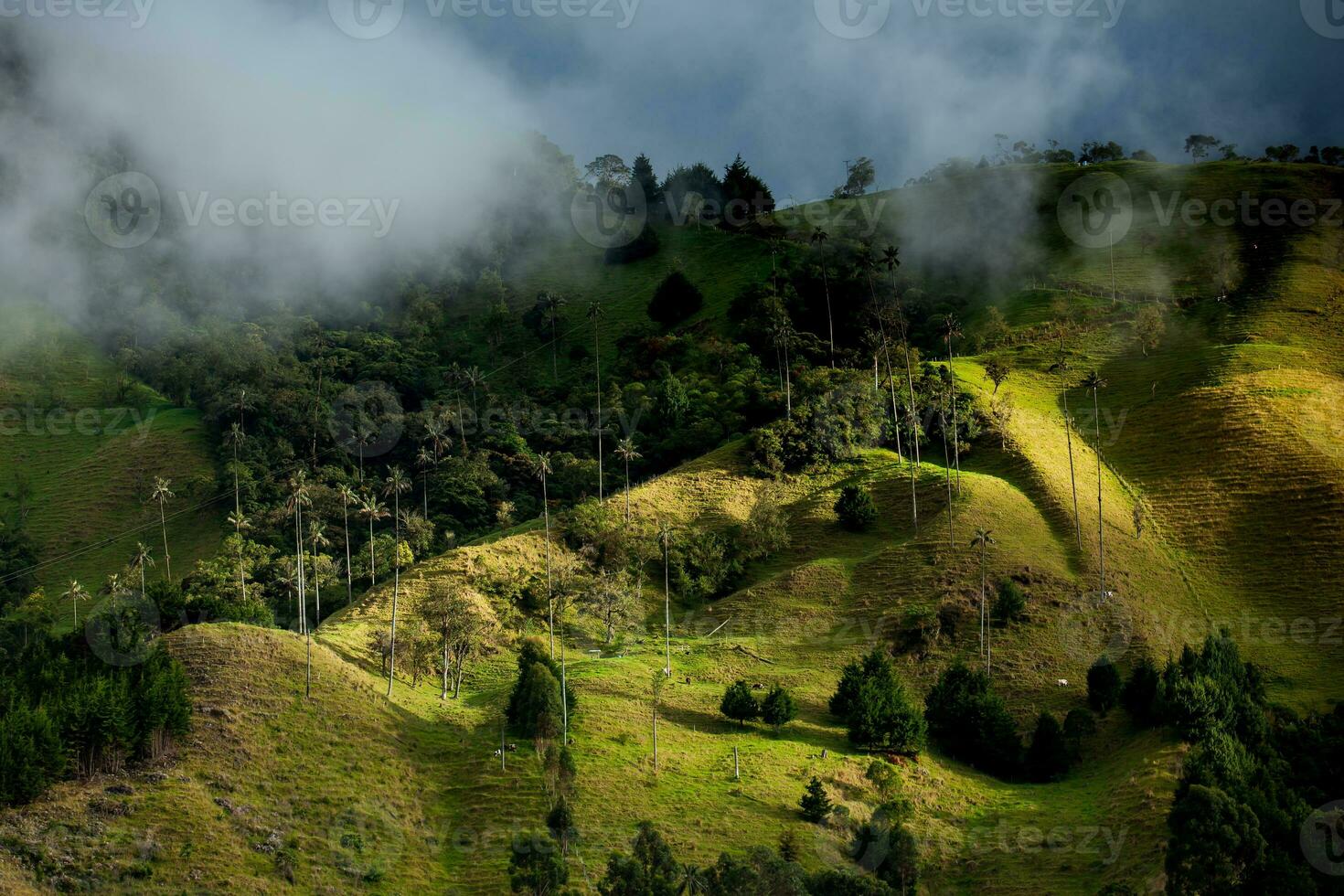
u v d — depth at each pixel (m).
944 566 134.50
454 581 136.12
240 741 94.94
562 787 91.44
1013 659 121.56
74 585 158.12
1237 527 145.62
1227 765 92.94
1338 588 134.25
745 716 108.75
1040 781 106.06
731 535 150.88
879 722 104.88
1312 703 118.50
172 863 80.94
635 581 141.38
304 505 161.50
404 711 105.94
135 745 91.50
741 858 83.88
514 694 104.88
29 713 88.31
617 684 115.69
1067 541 140.75
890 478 159.38
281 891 80.44
